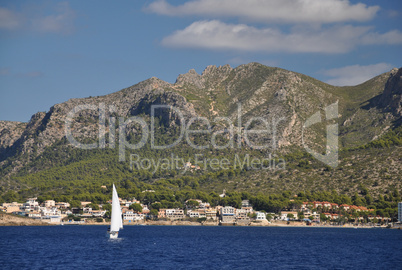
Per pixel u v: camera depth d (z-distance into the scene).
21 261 149.25
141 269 137.12
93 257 158.62
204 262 150.50
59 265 142.38
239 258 160.88
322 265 148.75
